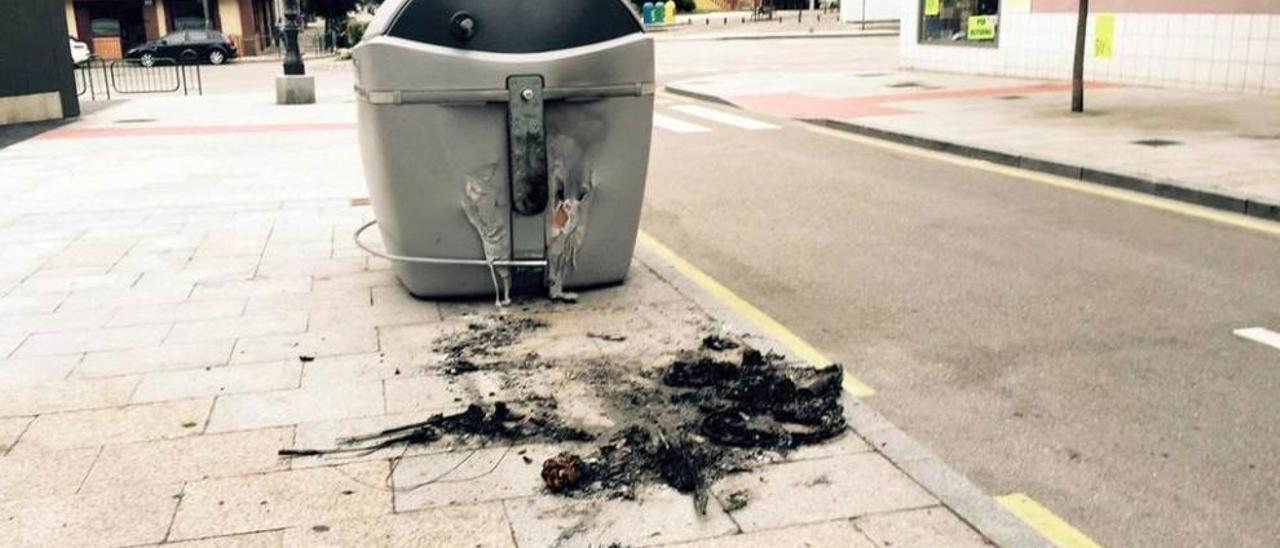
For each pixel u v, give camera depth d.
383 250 7.54
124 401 4.74
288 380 5.00
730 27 52.03
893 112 16.25
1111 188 10.35
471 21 5.73
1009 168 11.63
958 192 10.31
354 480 3.95
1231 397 5.00
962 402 4.99
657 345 5.50
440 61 5.69
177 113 18.70
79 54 38.28
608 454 4.15
